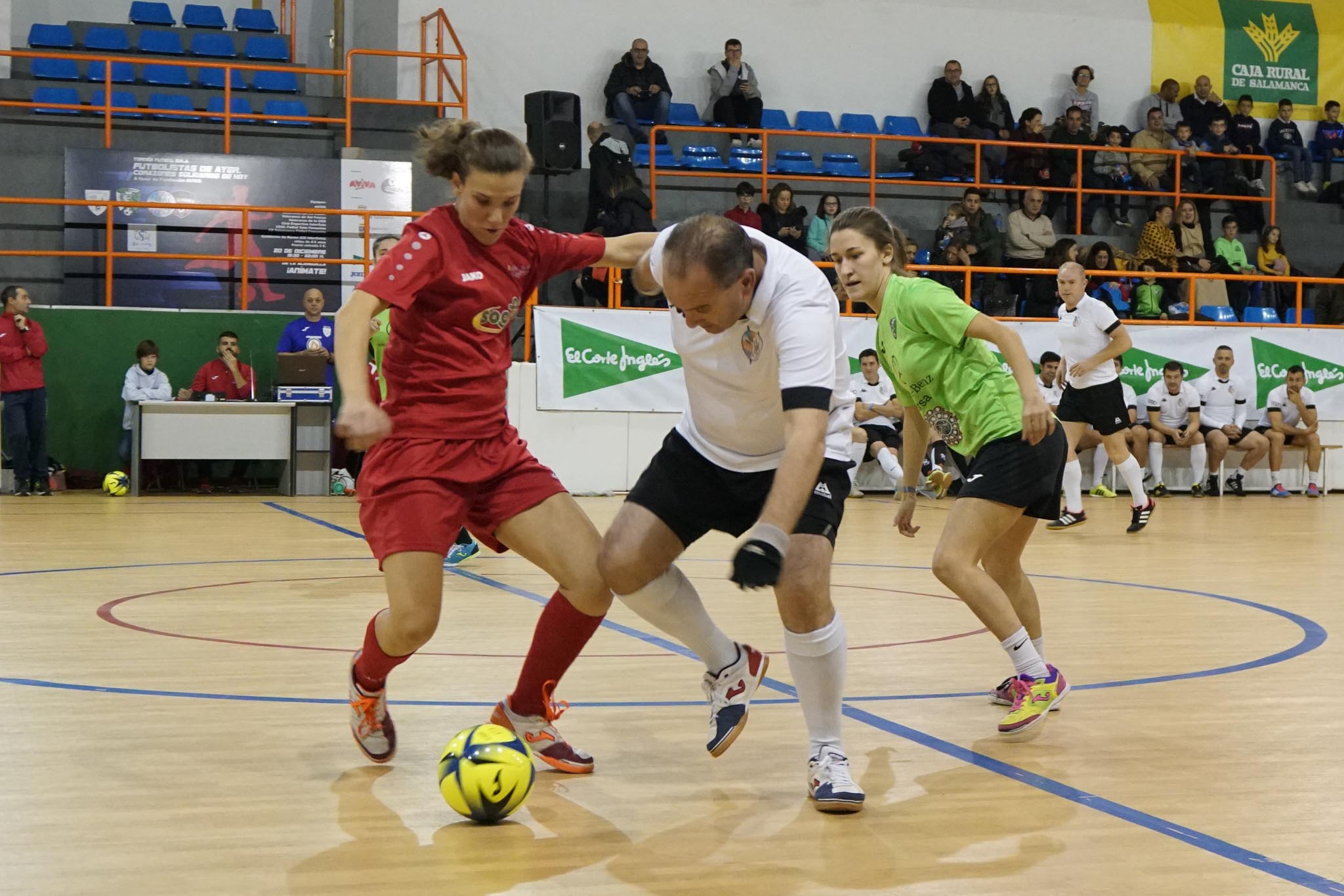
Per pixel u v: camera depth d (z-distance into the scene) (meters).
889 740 3.28
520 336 12.88
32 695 3.63
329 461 12.05
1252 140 17.02
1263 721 3.52
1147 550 8.37
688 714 3.53
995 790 2.82
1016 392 3.59
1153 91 17.66
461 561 7.41
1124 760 3.08
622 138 15.28
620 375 12.39
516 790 2.53
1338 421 14.03
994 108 16.20
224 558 7.28
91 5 16.72
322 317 12.32
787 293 2.59
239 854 2.32
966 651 4.59
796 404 2.48
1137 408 13.48
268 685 3.82
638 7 16.09
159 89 15.05
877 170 16.58
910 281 3.57
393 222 13.91
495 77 15.68
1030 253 14.77
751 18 16.45
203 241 13.37
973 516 3.45
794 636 2.73
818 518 2.77
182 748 3.07
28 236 13.31
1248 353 13.77
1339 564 7.55
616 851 2.38
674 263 2.42
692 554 8.16
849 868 2.29
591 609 2.90
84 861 2.26
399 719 3.42
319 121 14.42
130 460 11.92
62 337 12.17
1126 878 2.24
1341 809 2.68
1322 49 18.19
